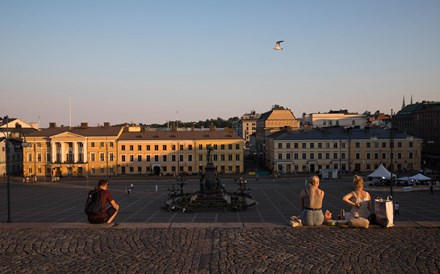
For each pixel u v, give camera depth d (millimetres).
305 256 12766
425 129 151500
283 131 127625
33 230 16125
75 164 117125
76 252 13484
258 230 15758
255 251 13281
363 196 16484
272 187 84625
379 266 11875
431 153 146375
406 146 117000
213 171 60844
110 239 14844
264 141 146500
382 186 76375
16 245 14305
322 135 118938
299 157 117000
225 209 53094
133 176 112688
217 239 14664
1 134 130250
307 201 16328
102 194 17203
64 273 11641
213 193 60250
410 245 13805
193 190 79438
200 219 46969
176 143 117562
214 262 12281
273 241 14320
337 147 116938
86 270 11844
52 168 117750
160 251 13422
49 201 65875
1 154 126438
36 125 154000
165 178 106062
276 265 11984
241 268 11758
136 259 12695
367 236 14828
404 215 46531
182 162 117750
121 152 117500
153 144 117688
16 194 77000
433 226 16000
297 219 16484
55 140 117625
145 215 50750
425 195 67500
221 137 119250
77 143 118625
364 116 177500
